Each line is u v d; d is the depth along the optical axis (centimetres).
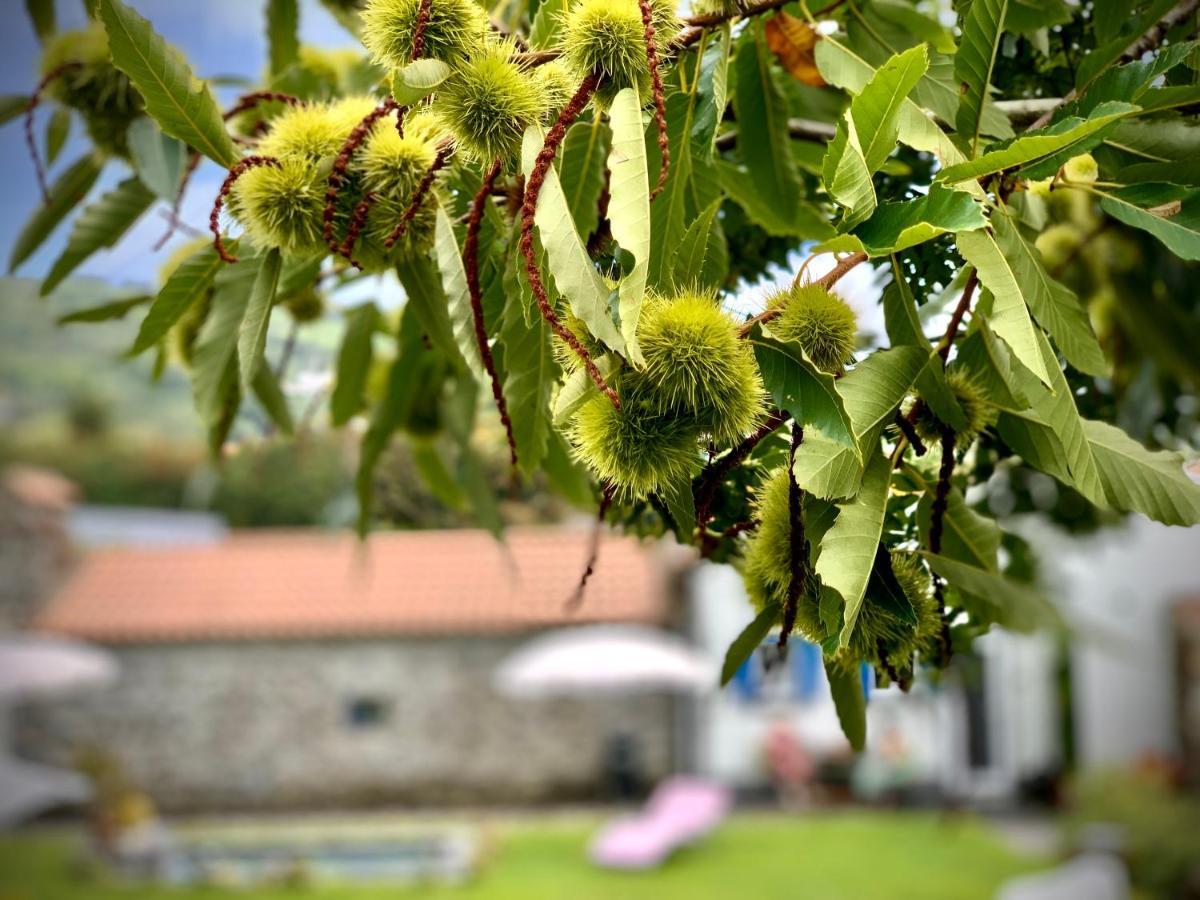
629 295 53
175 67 65
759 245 122
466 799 1091
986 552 77
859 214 57
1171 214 65
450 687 1097
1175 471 66
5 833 1041
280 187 65
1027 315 57
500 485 172
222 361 98
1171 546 1003
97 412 1962
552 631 1073
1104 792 864
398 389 126
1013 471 159
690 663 1000
